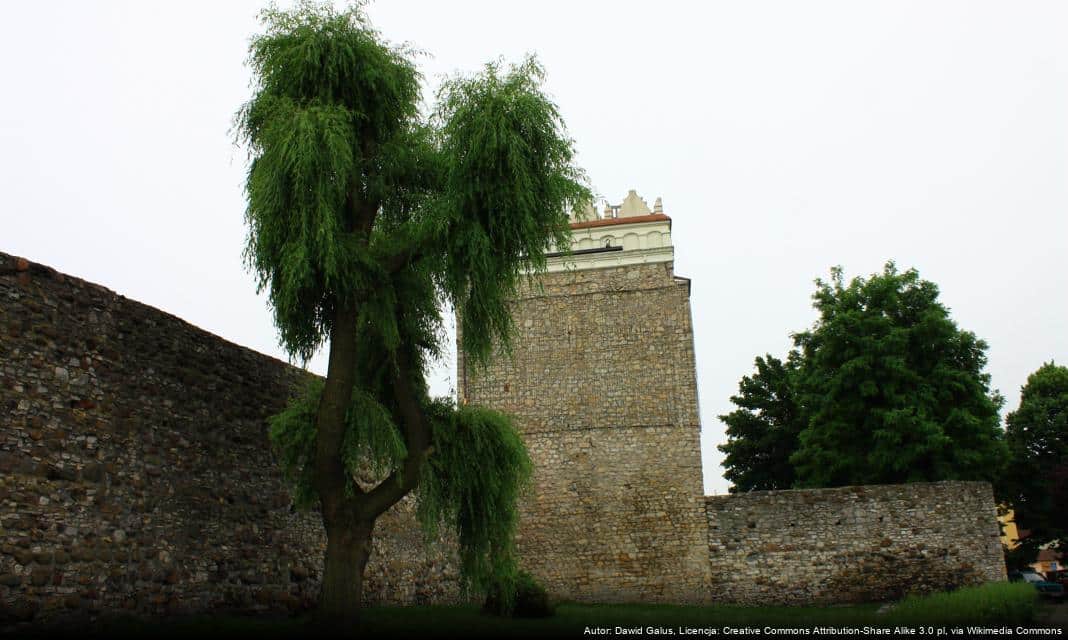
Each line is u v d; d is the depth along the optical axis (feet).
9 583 29.63
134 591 35.58
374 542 58.80
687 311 81.15
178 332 40.73
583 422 79.66
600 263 83.41
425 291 41.37
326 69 38.50
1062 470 103.04
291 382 50.31
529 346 82.23
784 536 73.51
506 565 45.98
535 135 39.47
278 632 35.01
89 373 34.73
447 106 39.99
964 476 83.30
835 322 91.25
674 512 76.13
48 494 31.86
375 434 38.52
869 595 71.10
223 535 42.06
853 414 89.20
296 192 35.14
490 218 38.17
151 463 37.60
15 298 31.68
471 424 43.32
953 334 88.94
